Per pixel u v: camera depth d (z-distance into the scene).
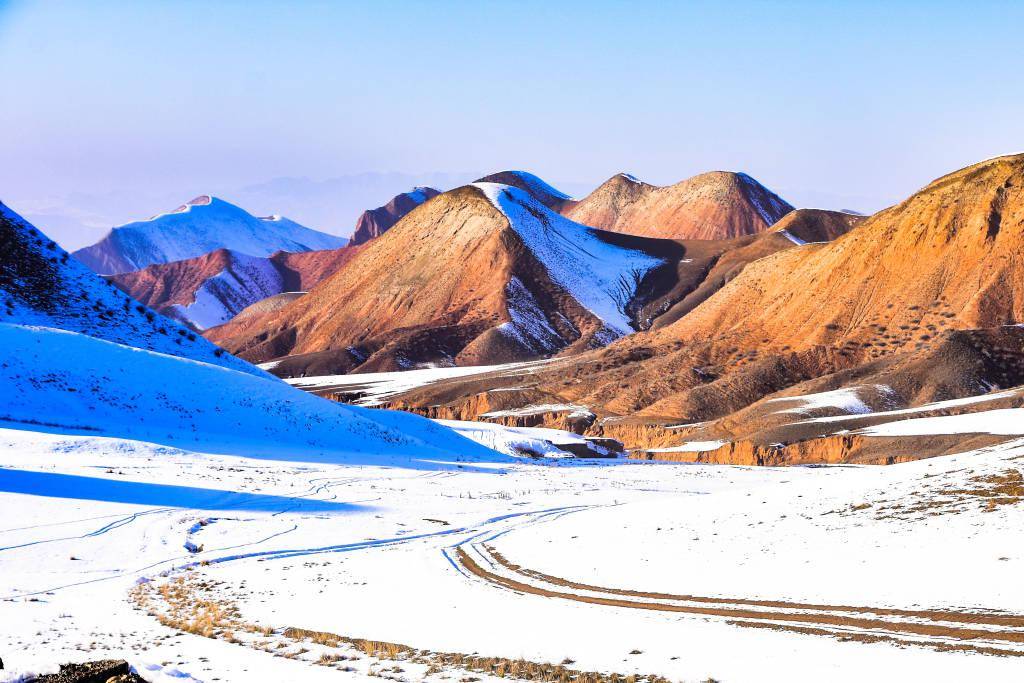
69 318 109.81
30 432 71.69
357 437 93.62
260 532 47.78
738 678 18.88
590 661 20.89
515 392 196.88
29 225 128.00
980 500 29.53
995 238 189.62
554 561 34.16
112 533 45.03
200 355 116.81
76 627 26.47
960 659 18.77
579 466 100.12
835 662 19.34
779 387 173.62
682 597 26.77
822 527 31.14
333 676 20.20
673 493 68.50
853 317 190.75
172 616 28.23
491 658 21.59
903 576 24.83
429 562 37.19
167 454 71.69
